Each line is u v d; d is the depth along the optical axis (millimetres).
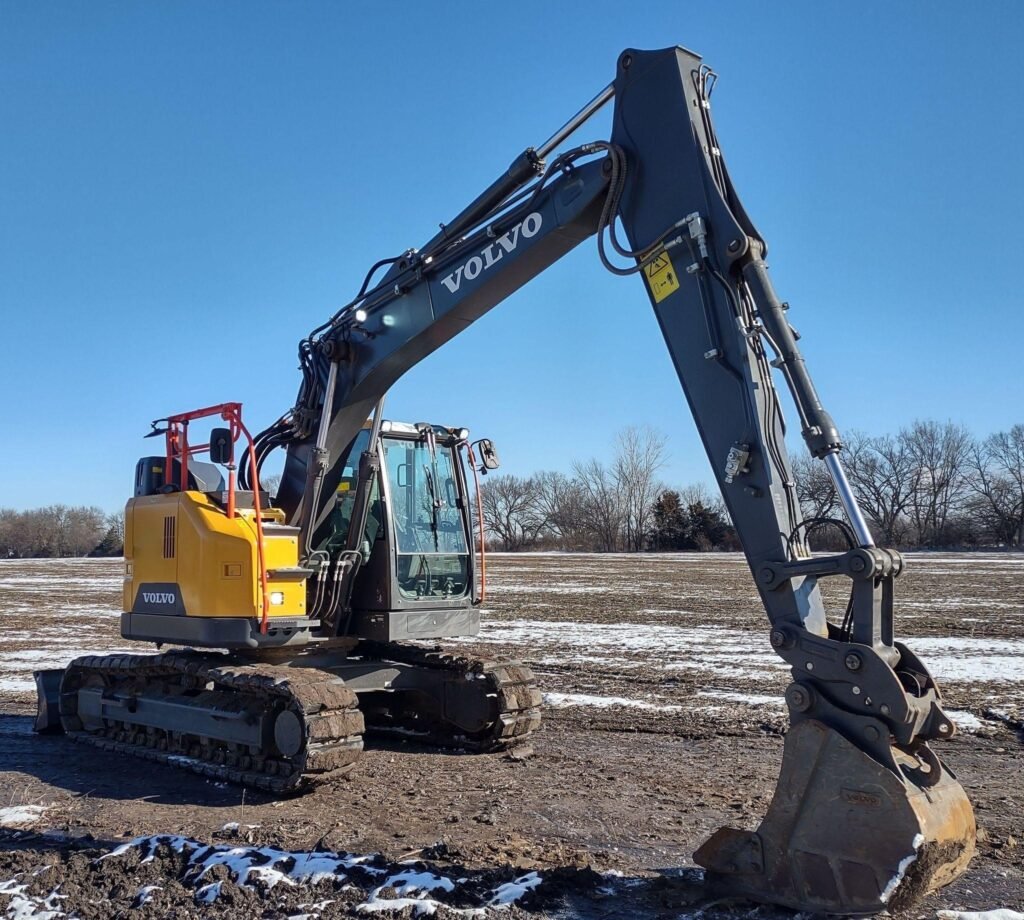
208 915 4738
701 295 5168
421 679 8984
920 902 4703
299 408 8000
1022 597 24453
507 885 5020
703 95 5480
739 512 4992
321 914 4703
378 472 8273
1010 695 10930
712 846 4820
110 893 5047
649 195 5477
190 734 8148
